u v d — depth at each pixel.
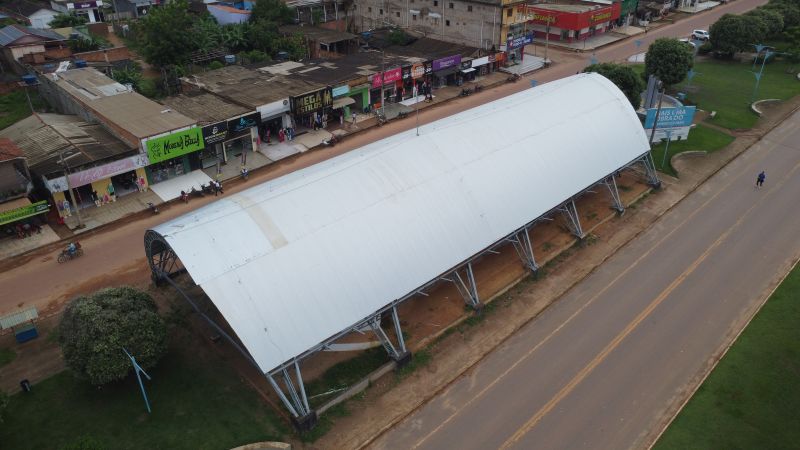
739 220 44.19
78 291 36.22
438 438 26.56
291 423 26.92
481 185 36.59
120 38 86.94
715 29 83.44
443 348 31.92
